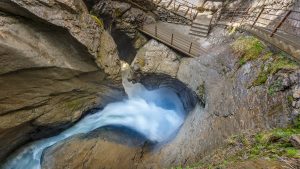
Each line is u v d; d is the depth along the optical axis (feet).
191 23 54.24
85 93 38.81
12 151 34.50
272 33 26.55
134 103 48.98
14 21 27.37
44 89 32.07
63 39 31.91
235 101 26.16
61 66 31.76
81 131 39.99
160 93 53.62
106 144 34.60
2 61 25.67
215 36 47.88
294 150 13.85
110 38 41.14
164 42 48.08
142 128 42.19
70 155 32.48
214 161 20.12
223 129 25.93
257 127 20.77
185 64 44.75
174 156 31.42
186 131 35.06
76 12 32.83
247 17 43.47
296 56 21.25
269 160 13.75
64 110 36.35
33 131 34.83
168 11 56.39
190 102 43.60
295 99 18.08
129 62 56.03
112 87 42.55
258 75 24.23
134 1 50.49
